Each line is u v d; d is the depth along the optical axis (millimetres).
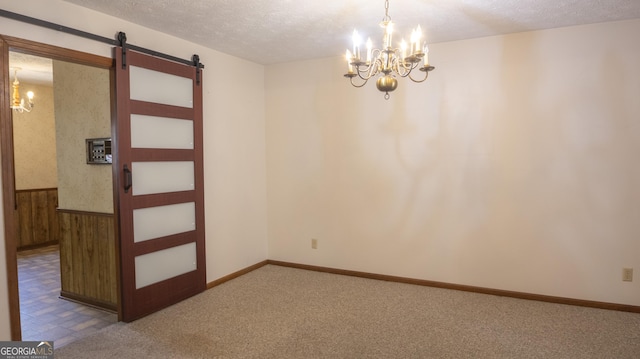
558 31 3297
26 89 6055
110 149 3338
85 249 3557
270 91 4629
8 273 2389
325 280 4113
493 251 3621
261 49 3914
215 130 3949
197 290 3684
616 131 3180
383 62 2188
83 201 3551
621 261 3217
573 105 3291
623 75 3137
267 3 2719
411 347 2627
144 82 3154
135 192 3107
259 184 4609
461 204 3717
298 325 2988
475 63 3584
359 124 4137
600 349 2574
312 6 2779
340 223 4305
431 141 3807
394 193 4008
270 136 4664
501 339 2727
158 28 3240
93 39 2811
